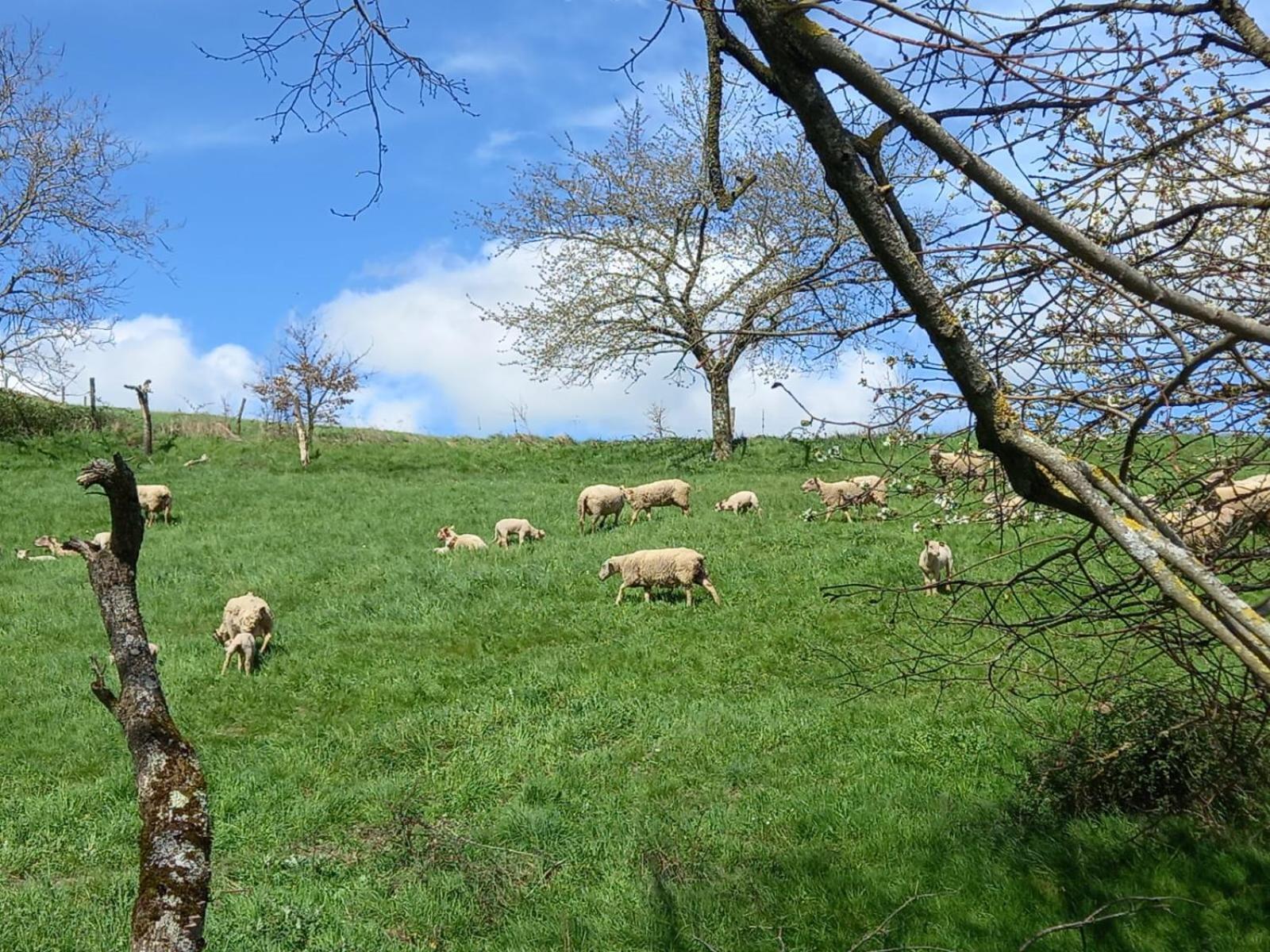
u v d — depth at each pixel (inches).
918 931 340.5
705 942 342.3
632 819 462.6
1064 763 395.2
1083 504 129.5
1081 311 172.7
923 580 774.5
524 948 365.4
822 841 420.2
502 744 565.0
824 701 591.5
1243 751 326.6
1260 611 140.1
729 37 138.6
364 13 166.1
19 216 1640.0
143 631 113.7
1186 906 327.3
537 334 1244.5
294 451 1815.9
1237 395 173.9
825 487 1016.9
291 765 552.1
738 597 799.7
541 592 844.0
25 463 1589.6
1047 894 347.3
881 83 120.0
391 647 737.0
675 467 1669.5
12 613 849.5
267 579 944.3
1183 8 140.1
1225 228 183.8
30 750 580.4
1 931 383.6
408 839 446.6
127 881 427.5
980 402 128.6
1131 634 223.5
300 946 374.9
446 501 1359.5
